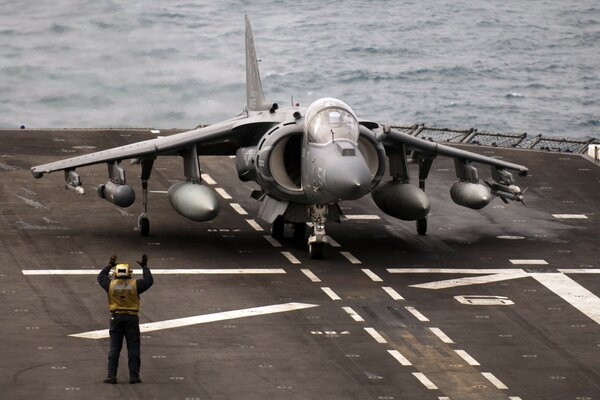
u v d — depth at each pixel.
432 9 199.00
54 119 140.25
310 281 56.12
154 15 185.62
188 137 63.34
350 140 58.59
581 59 170.38
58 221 66.00
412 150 66.62
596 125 136.38
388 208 64.25
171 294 53.53
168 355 45.72
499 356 46.66
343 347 47.19
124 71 156.75
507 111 141.75
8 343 46.62
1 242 61.47
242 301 52.78
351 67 162.50
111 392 41.81
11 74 155.00
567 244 64.19
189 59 163.50
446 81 156.25
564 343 48.44
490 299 54.12
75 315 50.38
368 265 59.16
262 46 173.00
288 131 60.00
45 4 188.88
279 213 61.31
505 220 69.12
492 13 197.50
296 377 43.72
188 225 66.25
